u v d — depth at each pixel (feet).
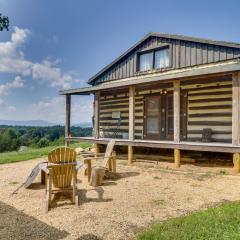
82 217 17.84
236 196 22.39
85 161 29.17
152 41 49.98
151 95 49.73
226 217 16.88
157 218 17.62
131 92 40.27
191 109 43.86
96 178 26.14
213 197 22.18
